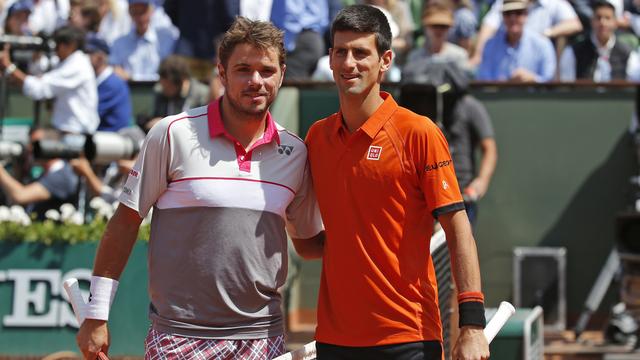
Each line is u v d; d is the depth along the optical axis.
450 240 13.66
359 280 13.86
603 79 37.31
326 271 14.29
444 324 19.48
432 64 28.70
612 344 28.52
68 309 27.36
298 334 29.97
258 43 14.20
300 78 36.00
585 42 37.41
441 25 34.25
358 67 13.72
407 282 13.78
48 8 42.16
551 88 31.94
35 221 29.64
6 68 33.09
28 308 27.44
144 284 26.97
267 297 14.71
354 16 13.71
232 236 14.38
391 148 13.78
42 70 35.94
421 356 13.76
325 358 14.22
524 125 31.97
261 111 14.36
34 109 33.75
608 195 31.62
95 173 31.61
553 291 31.17
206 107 14.77
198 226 14.39
